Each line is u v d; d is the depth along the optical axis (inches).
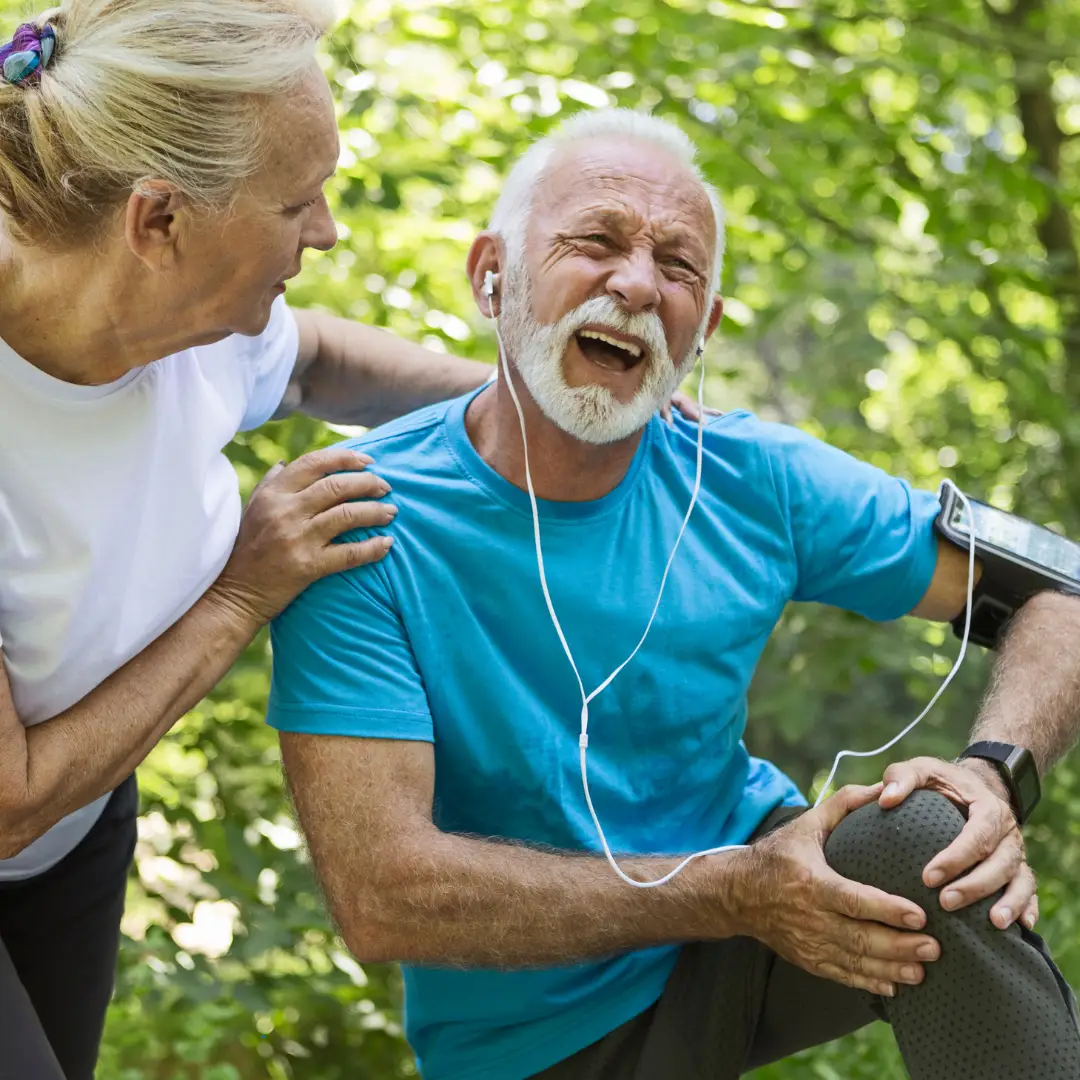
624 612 75.7
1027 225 219.3
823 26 190.5
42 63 64.7
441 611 73.7
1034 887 66.9
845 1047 117.0
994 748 75.7
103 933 87.1
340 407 93.4
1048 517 174.1
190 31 63.0
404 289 158.4
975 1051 64.9
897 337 192.1
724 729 80.0
